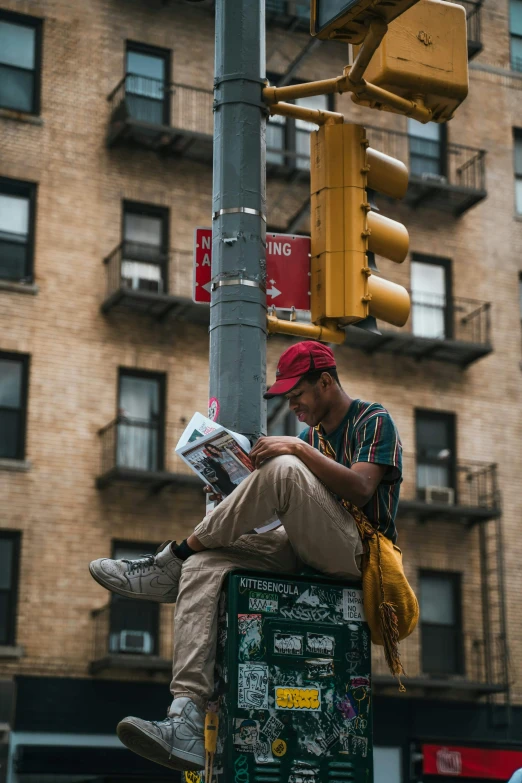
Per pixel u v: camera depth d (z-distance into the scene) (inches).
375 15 177.5
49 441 836.6
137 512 851.4
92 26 923.4
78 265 875.4
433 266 1020.5
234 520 143.7
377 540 150.3
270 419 874.1
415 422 981.2
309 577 146.9
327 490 146.3
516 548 985.5
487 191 1050.7
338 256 193.0
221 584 144.0
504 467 999.0
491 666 951.6
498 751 938.7
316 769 141.1
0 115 879.1
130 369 876.0
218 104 203.8
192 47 951.0
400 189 202.4
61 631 813.9
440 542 965.2
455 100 203.3
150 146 913.5
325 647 145.8
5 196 871.1
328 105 1007.6
